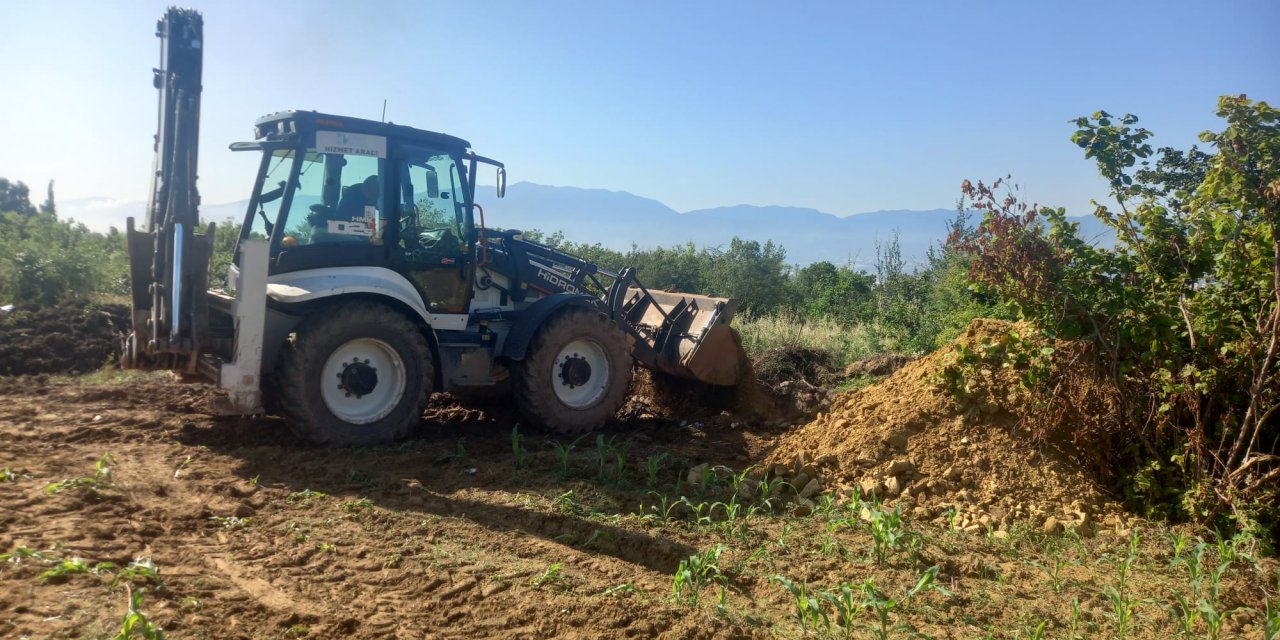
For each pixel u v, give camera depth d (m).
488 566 4.34
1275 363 5.10
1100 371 5.62
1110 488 5.70
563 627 3.73
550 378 7.44
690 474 6.09
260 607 3.76
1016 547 4.89
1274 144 5.07
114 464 5.77
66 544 4.17
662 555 4.64
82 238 14.70
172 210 5.88
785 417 8.52
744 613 3.91
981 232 5.73
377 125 6.89
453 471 6.17
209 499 5.20
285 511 5.06
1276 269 4.89
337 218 6.82
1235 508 4.87
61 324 10.27
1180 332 5.46
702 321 8.57
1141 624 3.90
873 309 16.45
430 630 3.67
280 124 6.87
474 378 7.52
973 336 6.69
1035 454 5.73
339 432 6.52
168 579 3.93
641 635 3.67
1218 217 5.16
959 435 6.00
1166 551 4.79
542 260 8.28
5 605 3.45
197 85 5.89
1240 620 3.97
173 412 7.53
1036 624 3.88
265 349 6.47
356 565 4.32
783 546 4.74
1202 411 5.40
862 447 6.10
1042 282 5.48
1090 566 4.62
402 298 6.80
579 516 5.20
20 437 6.38
